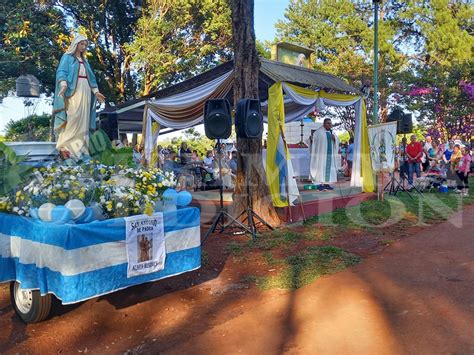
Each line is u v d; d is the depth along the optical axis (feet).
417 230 27.81
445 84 92.32
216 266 21.12
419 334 13.00
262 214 29.07
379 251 22.89
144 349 13.20
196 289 18.16
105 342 13.85
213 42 78.89
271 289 17.74
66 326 14.88
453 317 14.06
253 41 28.22
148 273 14.75
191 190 40.96
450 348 12.05
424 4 107.45
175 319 15.33
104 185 14.82
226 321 14.88
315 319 14.53
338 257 21.53
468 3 109.81
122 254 13.99
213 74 37.11
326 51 114.11
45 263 13.33
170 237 15.49
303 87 35.94
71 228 12.75
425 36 107.76
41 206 13.55
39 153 19.16
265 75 32.45
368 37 105.50
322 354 12.13
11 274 14.96
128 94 82.02
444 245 23.56
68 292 12.70
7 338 14.23
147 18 73.05
